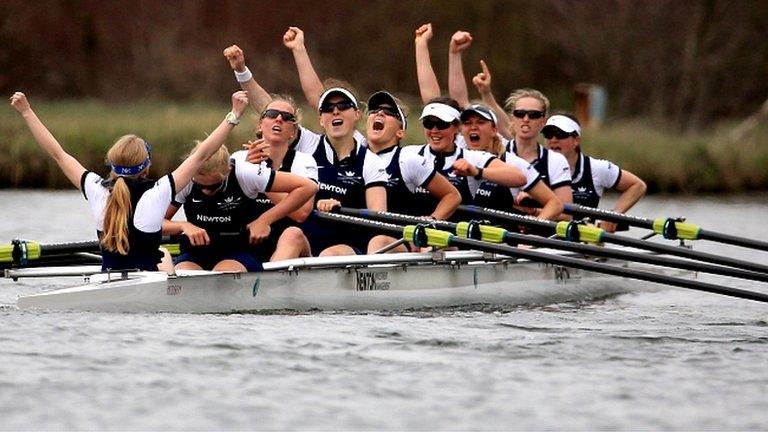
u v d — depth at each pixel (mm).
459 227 44344
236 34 188875
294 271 41094
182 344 33688
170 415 27266
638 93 173625
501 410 28281
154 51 179500
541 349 35094
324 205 44656
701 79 171500
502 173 48375
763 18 176500
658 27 174500
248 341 34406
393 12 185750
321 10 191625
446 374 31422
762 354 35281
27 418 26875
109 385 29406
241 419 27094
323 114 46094
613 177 57500
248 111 108500
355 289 42688
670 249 44750
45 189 95750
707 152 112625
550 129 55469
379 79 182000
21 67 180125
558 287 50031
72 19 184125
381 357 33156
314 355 33062
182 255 41406
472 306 45844
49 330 34562
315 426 26734
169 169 103812
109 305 37438
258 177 40188
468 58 177500
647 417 28078
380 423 27062
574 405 28859
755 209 91562
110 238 37438
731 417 28234
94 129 105625
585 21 176875
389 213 44875
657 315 44406
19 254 38781
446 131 49594
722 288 43000
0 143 97312
